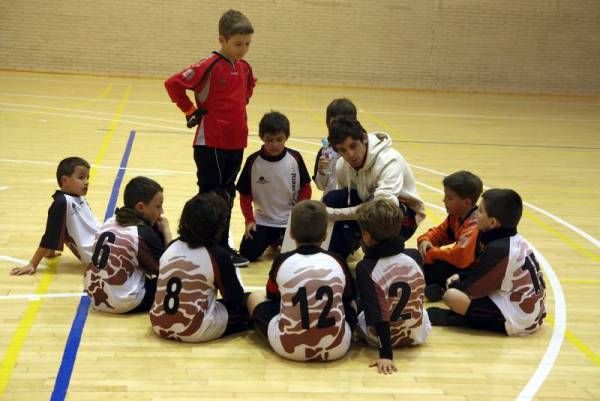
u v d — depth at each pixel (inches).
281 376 111.7
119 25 545.0
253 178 166.4
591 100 573.9
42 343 119.2
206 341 123.4
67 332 124.0
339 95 532.7
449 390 109.7
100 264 131.4
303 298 113.7
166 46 553.3
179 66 558.6
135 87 508.4
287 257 117.2
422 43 577.3
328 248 152.4
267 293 124.5
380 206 118.4
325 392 107.1
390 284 117.8
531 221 218.2
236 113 156.9
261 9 555.2
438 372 115.8
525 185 271.0
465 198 146.9
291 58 568.4
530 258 131.3
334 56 572.4
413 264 120.3
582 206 241.3
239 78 157.5
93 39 545.6
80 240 150.9
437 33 576.7
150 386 106.3
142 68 555.8
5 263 156.9
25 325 126.0
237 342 124.2
